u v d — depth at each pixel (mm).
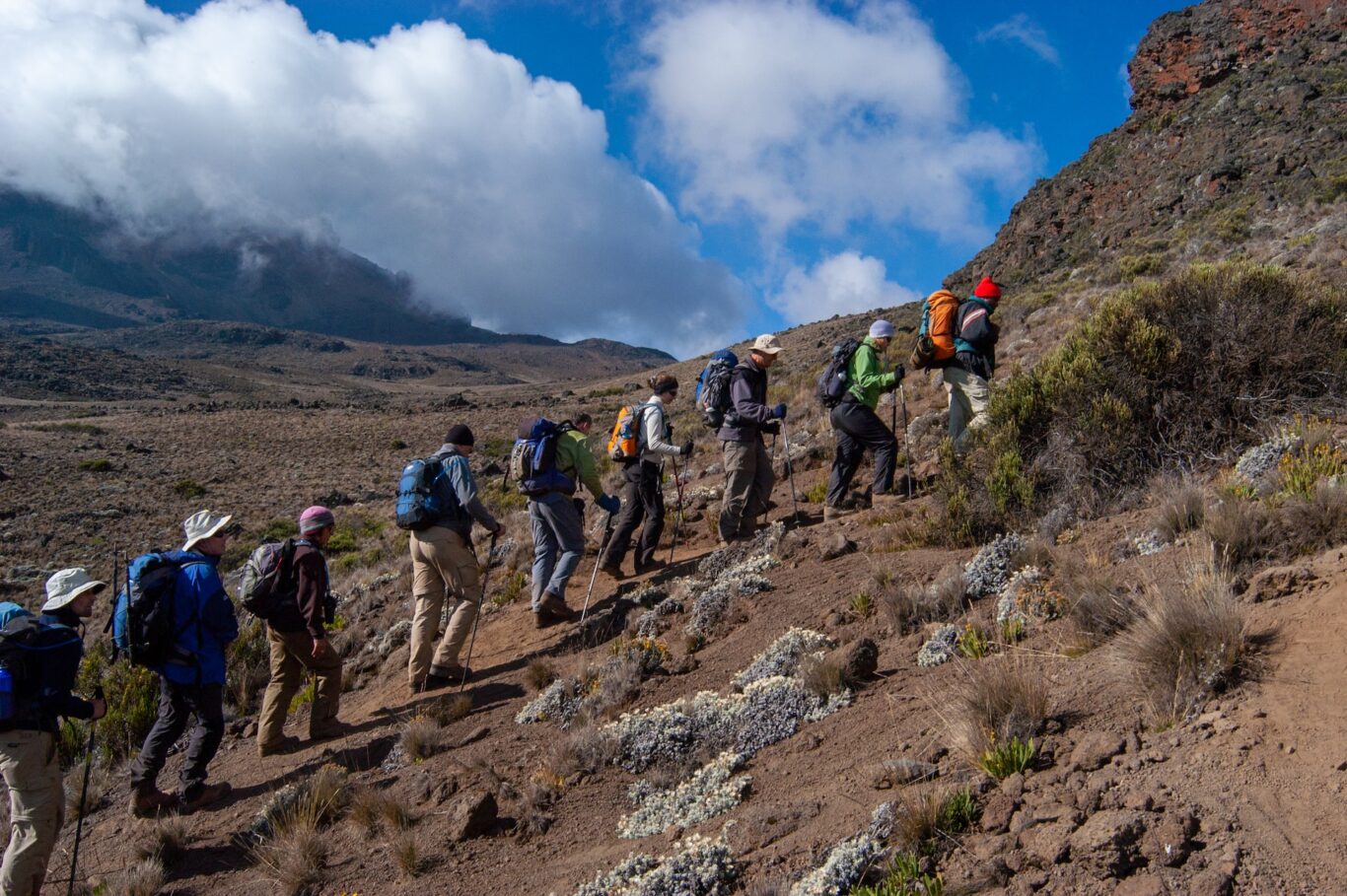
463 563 8133
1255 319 7586
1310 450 6133
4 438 52188
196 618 6711
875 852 3734
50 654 5727
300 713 9070
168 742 6766
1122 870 3221
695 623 7633
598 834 5164
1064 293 24547
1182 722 3904
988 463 8008
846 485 9633
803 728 5426
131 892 5730
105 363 144500
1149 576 5266
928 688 5207
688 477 15039
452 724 7238
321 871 5508
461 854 5312
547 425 9031
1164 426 7598
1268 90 38188
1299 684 3811
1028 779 3908
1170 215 34594
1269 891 2965
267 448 52031
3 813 8070
